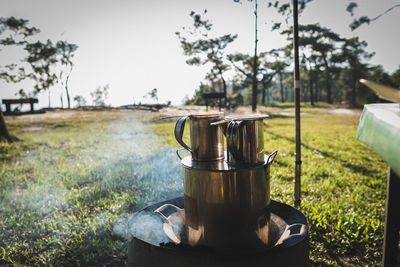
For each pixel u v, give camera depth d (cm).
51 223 368
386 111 132
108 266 281
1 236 341
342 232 318
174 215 253
